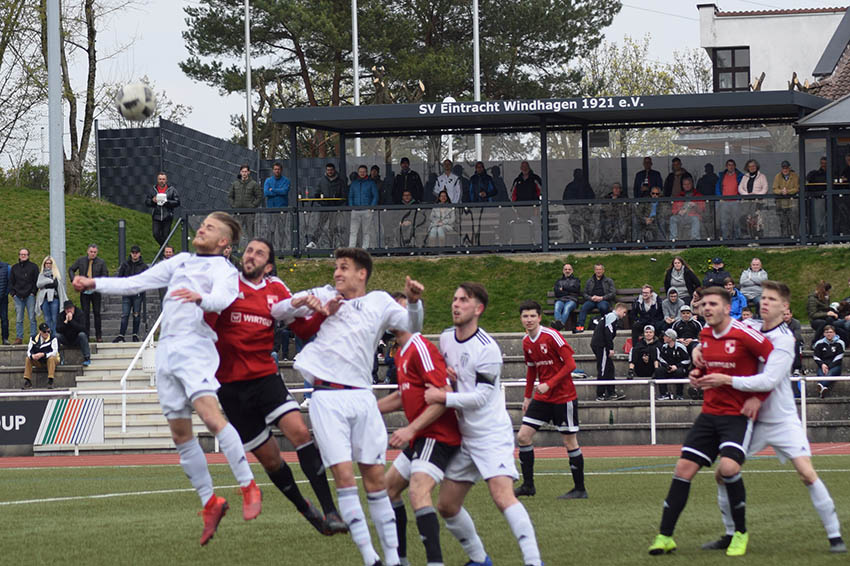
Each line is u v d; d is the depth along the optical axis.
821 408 29.30
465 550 11.01
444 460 10.60
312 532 14.12
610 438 28.97
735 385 11.59
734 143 38.25
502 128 39.31
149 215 53.47
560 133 38.94
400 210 38.50
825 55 61.84
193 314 11.18
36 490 19.66
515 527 10.38
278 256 38.59
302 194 53.72
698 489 18.38
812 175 37.44
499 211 38.38
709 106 35.81
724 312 11.80
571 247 38.09
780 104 35.53
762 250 36.91
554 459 25.23
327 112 37.44
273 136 66.25
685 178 38.22
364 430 10.66
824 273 35.41
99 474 23.03
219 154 56.38
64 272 35.81
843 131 36.50
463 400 10.36
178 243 49.34
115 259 47.00
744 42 72.88
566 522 14.53
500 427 10.60
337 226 38.62
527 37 72.12
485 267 37.88
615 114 37.53
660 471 21.70
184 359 11.09
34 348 32.50
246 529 14.40
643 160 38.56
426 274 37.75
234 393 11.62
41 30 56.31
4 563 11.91
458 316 10.65
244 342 11.51
